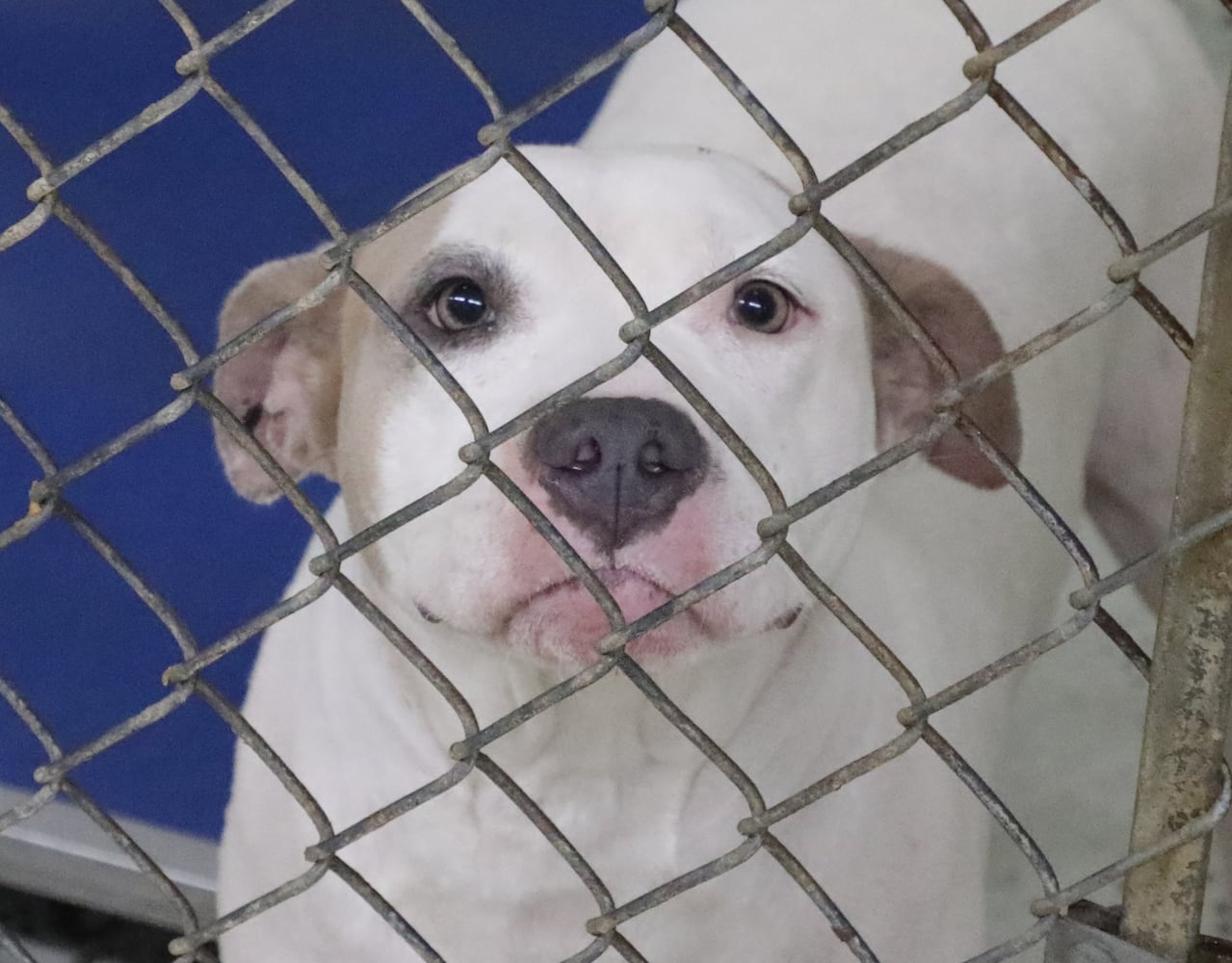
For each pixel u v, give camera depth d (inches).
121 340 114.7
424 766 56.6
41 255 119.9
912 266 60.9
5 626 100.5
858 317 59.7
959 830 66.9
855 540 63.1
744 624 48.5
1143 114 85.6
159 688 96.9
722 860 38.0
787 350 55.4
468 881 57.6
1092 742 97.8
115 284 118.1
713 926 58.4
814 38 86.8
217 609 101.7
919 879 64.1
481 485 47.3
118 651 99.3
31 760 90.8
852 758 60.9
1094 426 88.0
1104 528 94.5
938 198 80.4
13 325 116.0
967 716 70.5
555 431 45.5
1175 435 84.4
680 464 45.7
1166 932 36.3
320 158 124.7
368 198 121.8
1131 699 99.7
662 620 34.9
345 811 58.8
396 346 53.5
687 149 59.4
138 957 84.1
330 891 59.4
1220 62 101.8
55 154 124.4
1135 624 103.3
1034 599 80.0
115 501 107.6
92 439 109.6
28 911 85.0
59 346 114.5
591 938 58.6
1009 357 31.2
